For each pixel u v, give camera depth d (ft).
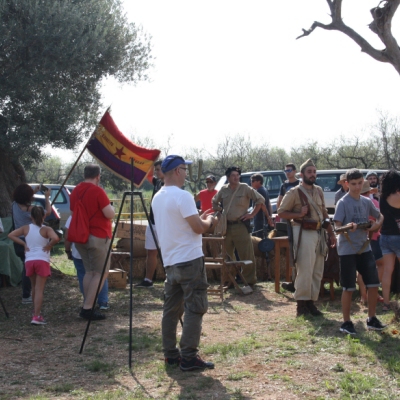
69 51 29.58
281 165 118.52
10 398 13.91
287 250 29.50
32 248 22.04
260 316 22.57
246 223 29.07
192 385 14.40
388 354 16.52
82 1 31.60
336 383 14.25
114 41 33.19
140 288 29.55
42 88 29.91
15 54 29.07
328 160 108.37
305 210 21.35
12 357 17.44
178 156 15.75
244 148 117.19
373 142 104.88
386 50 39.55
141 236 32.55
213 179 34.86
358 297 24.85
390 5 38.27
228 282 29.86
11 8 29.12
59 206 52.85
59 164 115.96
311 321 20.88
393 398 13.12
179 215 15.06
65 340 19.45
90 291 22.50
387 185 19.69
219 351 17.33
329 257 24.82
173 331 15.96
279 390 13.89
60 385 14.71
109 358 17.21
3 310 24.47
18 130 28.86
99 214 22.36
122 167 22.74
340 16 40.70
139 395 13.88
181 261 15.07
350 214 18.99
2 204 31.58
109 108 22.45
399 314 19.74
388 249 20.65
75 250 24.20
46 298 26.71
